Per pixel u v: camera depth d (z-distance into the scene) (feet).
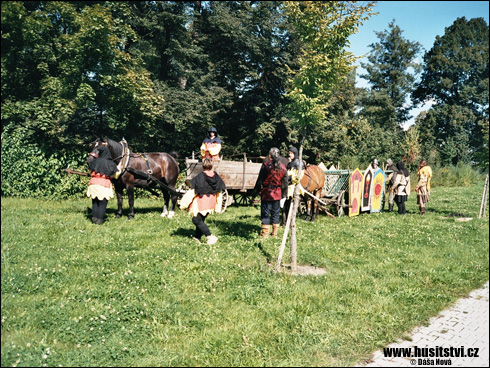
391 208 49.52
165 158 38.37
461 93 168.25
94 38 42.75
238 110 84.84
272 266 21.79
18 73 45.37
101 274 19.60
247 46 76.07
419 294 18.90
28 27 39.50
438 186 107.04
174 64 69.15
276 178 26.45
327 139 95.25
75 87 45.47
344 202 43.16
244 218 37.17
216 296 17.46
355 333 14.66
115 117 57.77
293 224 21.48
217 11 71.67
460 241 31.55
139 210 41.60
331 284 19.51
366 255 25.75
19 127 49.37
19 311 15.02
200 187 24.52
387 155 112.68
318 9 21.48
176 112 67.10
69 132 54.08
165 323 15.01
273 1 76.84
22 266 19.94
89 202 45.60
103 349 12.91
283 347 13.65
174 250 23.76
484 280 22.16
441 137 165.68
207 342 13.61
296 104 23.54
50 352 12.55
